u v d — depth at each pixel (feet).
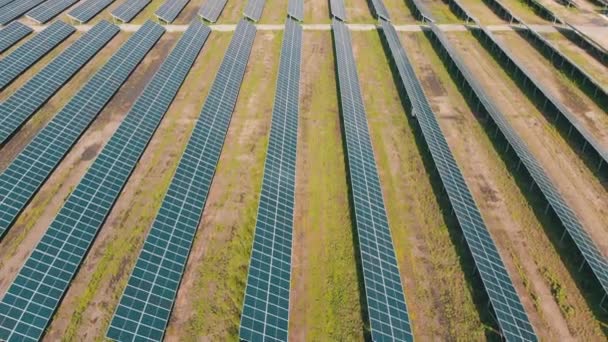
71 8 230.68
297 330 87.61
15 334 77.66
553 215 110.52
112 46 191.52
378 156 132.16
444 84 169.58
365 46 199.52
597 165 129.18
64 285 87.92
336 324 88.84
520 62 183.42
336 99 159.53
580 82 169.48
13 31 193.36
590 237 106.42
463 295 94.38
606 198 118.62
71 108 138.21
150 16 222.69
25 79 165.07
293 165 124.36
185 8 232.53
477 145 136.77
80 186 107.45
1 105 136.67
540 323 89.56
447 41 194.49
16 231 104.78
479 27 205.87
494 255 97.96
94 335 85.15
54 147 124.16
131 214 110.11
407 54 191.42
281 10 237.25
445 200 116.37
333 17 220.43
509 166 128.16
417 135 140.67
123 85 161.48
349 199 116.98
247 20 220.02
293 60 179.52
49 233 94.38
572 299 93.71
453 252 103.19
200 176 116.57
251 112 150.61
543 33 208.23
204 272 97.35
